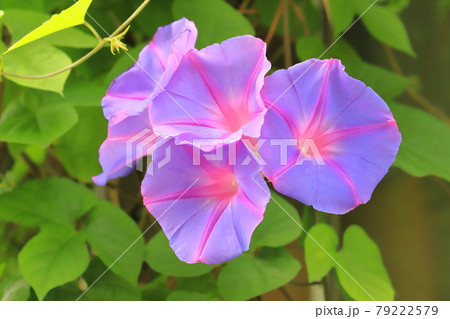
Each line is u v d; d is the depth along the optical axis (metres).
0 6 0.54
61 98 0.52
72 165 0.55
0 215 0.51
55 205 0.52
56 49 0.49
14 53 0.49
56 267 0.49
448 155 0.52
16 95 0.56
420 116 0.53
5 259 0.62
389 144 0.38
